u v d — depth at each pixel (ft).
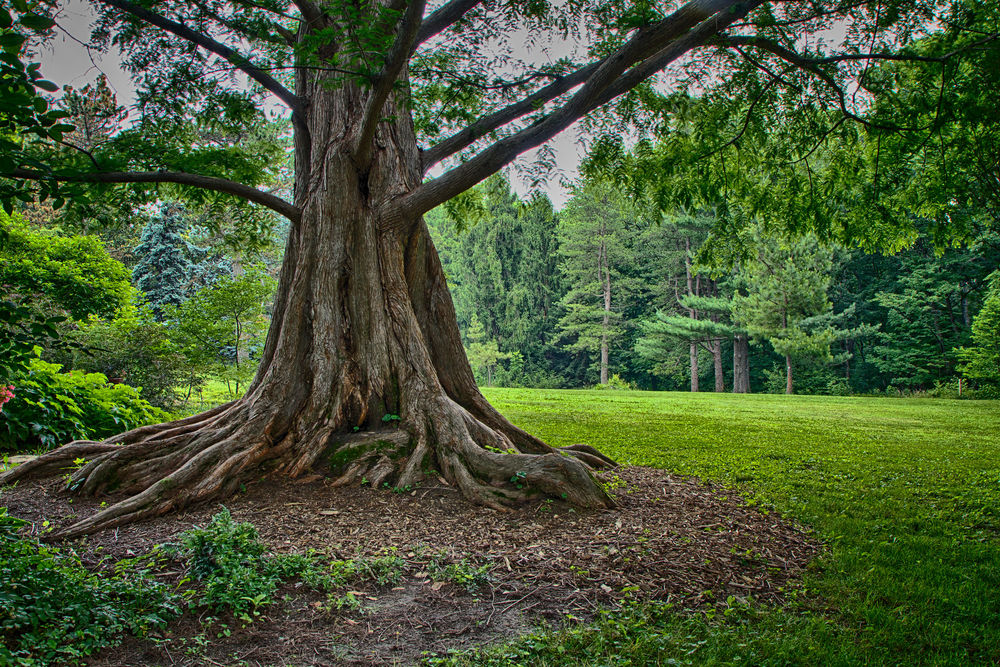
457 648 10.52
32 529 15.84
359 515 17.25
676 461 29.58
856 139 32.42
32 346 9.06
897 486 24.95
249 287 41.91
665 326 135.13
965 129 29.43
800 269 116.67
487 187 35.35
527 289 172.45
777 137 33.76
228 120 26.78
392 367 22.40
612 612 12.01
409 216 23.79
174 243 91.15
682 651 10.52
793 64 26.55
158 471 19.27
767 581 14.02
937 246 35.50
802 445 37.58
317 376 21.75
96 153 19.42
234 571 12.15
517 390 110.63
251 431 20.10
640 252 159.74
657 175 33.68
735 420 54.95
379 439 20.77
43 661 9.05
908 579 14.29
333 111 24.82
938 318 127.54
